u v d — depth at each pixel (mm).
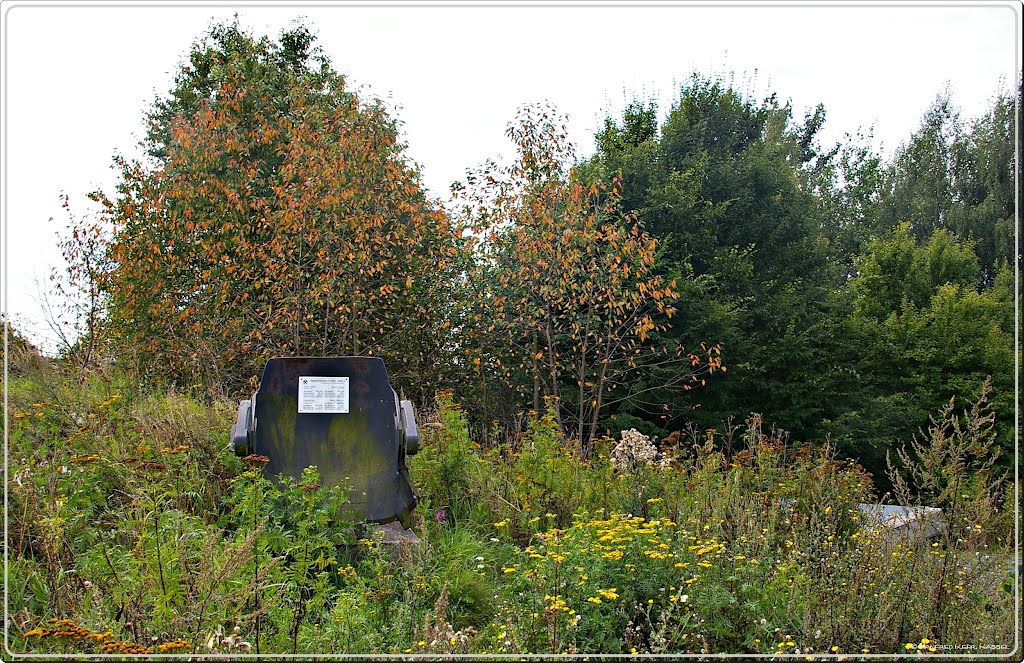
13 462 5531
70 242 13086
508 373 15539
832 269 22297
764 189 20156
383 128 14695
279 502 5535
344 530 5422
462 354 15367
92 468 5484
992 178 33188
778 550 5445
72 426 6742
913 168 37188
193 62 19047
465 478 7590
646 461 8258
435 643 4109
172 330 13797
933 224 34781
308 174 13828
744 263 18609
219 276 14461
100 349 12336
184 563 4148
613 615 4609
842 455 18766
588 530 5391
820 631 4449
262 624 4270
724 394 17734
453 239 14867
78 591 4273
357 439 6086
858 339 21078
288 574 4836
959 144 36094
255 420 6090
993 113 35000
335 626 4297
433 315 15188
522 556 5586
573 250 14250
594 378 16594
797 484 7902
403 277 15070
